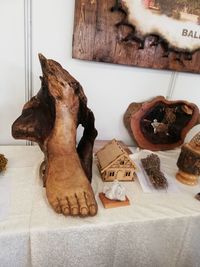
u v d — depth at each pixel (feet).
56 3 2.29
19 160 2.39
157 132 3.01
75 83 1.87
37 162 2.39
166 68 2.80
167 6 2.49
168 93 3.10
